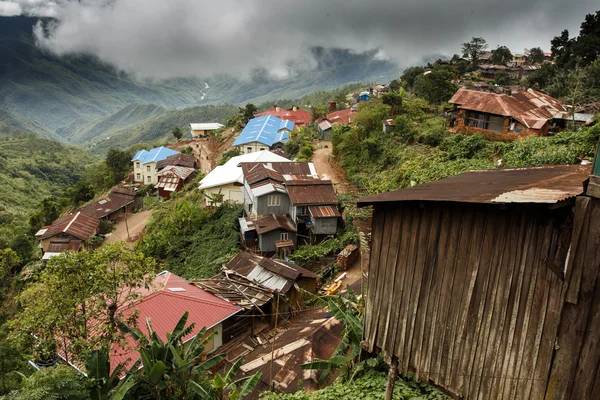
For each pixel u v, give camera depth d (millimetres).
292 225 27391
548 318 5773
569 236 5512
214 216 32781
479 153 26438
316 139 52625
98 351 10078
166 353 10516
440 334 7066
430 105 43438
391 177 29641
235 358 15367
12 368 14484
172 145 75250
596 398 5402
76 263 11242
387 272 8016
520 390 6094
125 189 53500
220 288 18953
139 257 12148
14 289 29594
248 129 60062
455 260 6836
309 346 13266
